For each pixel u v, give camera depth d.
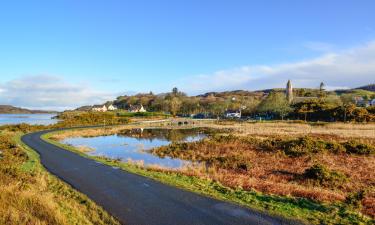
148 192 12.14
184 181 14.36
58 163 19.70
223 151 27.89
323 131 46.22
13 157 21.52
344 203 11.16
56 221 8.20
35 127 59.72
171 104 146.00
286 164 21.19
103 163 19.66
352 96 121.44
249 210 9.83
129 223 8.79
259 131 48.12
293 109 88.19
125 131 58.19
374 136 37.28
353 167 19.64
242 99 154.62
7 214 8.08
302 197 12.03
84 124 75.62
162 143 38.72
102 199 11.20
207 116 120.56
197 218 9.09
